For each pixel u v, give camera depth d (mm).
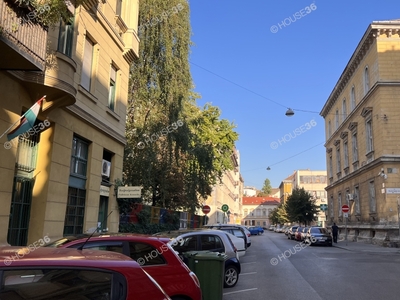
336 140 41312
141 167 18078
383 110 26859
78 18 11828
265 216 128375
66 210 11812
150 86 18406
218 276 7414
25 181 10250
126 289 3219
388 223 25531
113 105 15789
